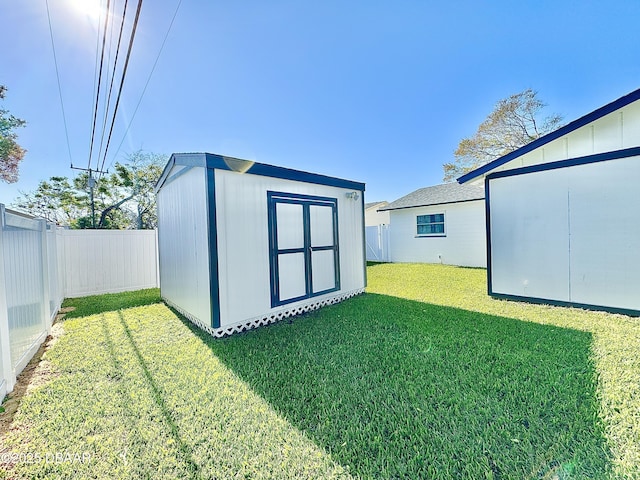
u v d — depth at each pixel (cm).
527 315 477
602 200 478
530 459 176
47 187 1752
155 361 326
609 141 470
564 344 349
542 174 537
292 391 259
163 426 214
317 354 339
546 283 538
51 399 254
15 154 1478
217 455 185
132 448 192
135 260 811
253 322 446
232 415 225
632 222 454
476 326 425
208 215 400
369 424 210
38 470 176
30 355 339
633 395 239
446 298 611
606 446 184
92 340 397
